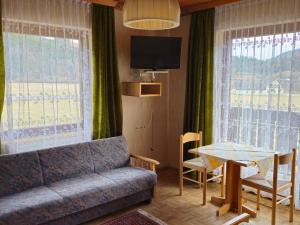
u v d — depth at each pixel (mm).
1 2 2881
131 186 3133
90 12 3580
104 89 3723
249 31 3533
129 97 4211
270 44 3357
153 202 3459
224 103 3848
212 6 3783
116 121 3906
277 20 3268
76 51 3500
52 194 2721
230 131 3807
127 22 2215
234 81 3723
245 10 3545
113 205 3082
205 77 3943
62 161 3180
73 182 3043
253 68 3504
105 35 3666
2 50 2889
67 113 3461
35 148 3236
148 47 3881
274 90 3350
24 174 2891
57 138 3404
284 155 2730
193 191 3791
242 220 1981
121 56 4047
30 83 3146
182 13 4168
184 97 4453
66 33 3400
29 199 2615
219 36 3844
